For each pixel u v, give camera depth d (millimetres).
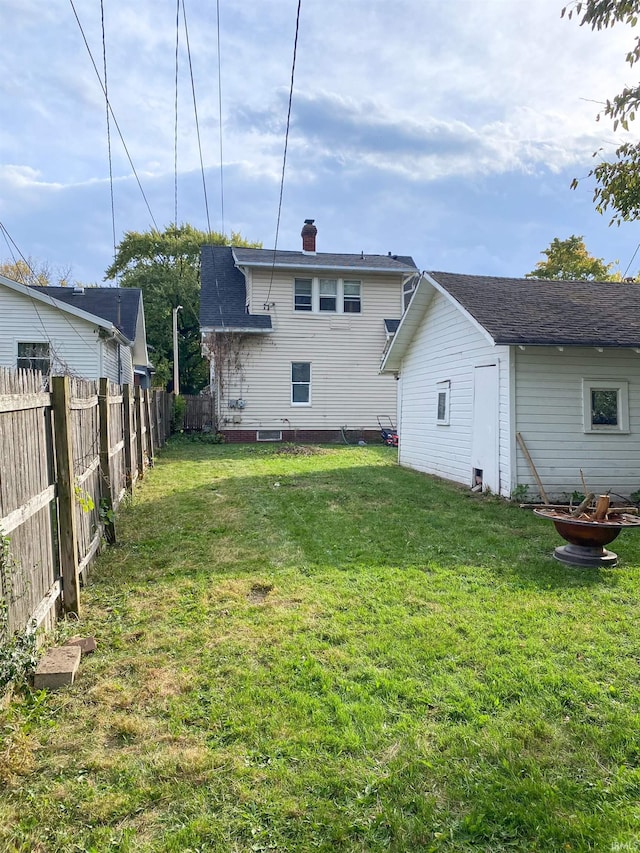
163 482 9891
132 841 1928
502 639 3527
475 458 9445
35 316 14383
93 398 5289
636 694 2881
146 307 31594
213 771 2279
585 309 9336
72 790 2172
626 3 4672
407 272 18672
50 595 3580
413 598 4234
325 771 2279
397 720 2639
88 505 4207
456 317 10266
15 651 2658
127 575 4801
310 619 3828
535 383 8484
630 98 5109
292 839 1944
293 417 18391
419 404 12266
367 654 3312
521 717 2674
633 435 8727
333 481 10180
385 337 18922
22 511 3014
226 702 2789
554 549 5637
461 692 2883
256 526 6570
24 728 2521
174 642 3484
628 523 4906
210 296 18703
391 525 6652
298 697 2822
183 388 32719
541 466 8500
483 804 2102
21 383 3090
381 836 1960
